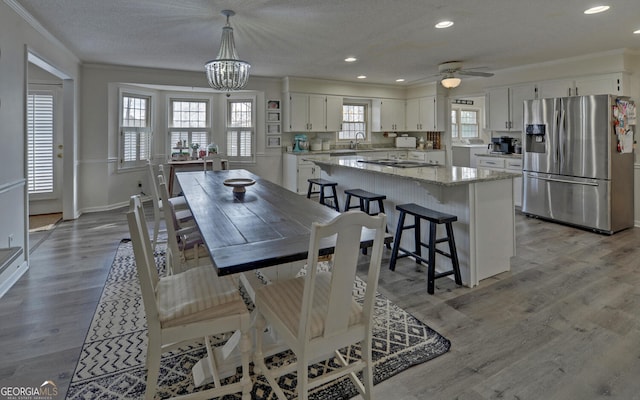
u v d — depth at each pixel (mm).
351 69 5949
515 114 5852
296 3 3039
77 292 2783
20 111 3191
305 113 6941
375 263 1478
